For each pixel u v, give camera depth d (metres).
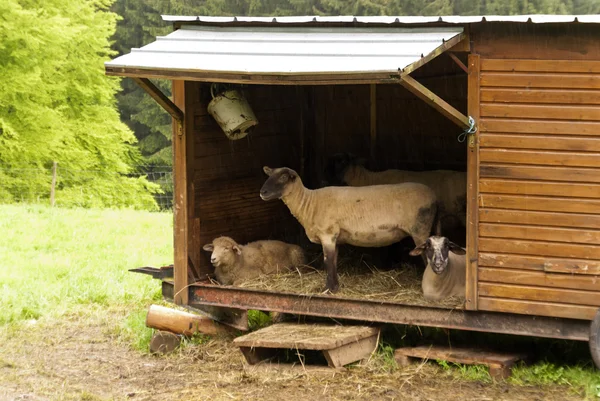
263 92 10.95
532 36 7.82
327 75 7.41
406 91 11.58
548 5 34.28
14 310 11.12
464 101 11.00
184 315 9.73
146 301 11.93
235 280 9.79
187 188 9.66
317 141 11.95
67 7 31.78
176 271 9.71
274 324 9.33
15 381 8.59
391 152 11.84
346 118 12.02
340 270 10.23
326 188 9.46
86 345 9.89
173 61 8.30
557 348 8.75
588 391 7.65
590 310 7.78
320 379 8.19
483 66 8.00
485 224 8.09
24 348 9.75
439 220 9.42
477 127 8.04
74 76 31.86
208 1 37.66
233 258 9.70
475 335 9.07
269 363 8.75
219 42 8.84
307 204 9.32
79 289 12.40
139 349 9.66
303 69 7.49
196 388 8.23
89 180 32.44
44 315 11.12
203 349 9.45
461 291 8.69
